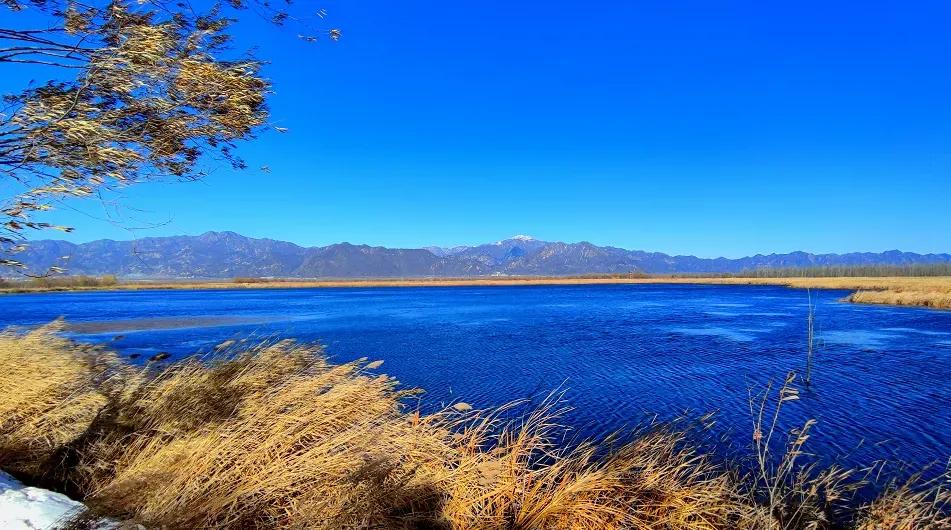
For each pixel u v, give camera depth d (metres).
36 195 3.43
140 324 41.06
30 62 3.49
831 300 68.44
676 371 19.33
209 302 81.12
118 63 3.60
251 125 4.16
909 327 33.69
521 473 5.05
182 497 3.88
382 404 5.73
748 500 5.52
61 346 7.88
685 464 5.41
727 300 74.25
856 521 5.36
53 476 4.61
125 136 3.76
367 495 4.14
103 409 5.36
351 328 37.12
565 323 40.25
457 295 106.75
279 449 4.68
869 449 10.64
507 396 15.38
